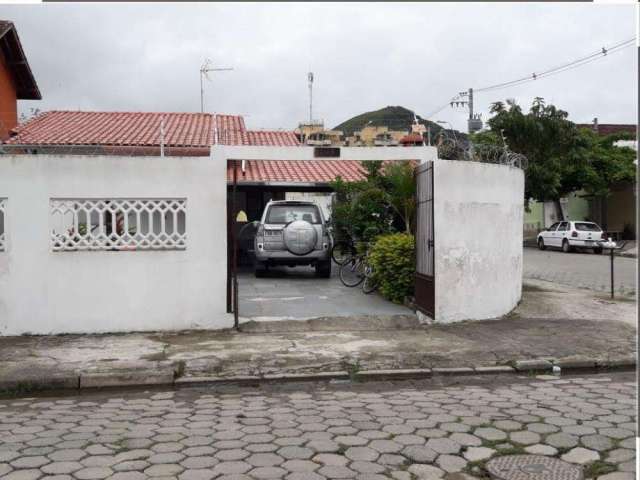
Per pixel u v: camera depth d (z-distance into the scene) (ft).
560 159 99.09
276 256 50.16
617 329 33.01
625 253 88.28
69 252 31.22
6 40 58.34
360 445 16.97
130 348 28.35
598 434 17.72
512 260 38.86
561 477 14.76
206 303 32.35
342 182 54.29
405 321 34.06
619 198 116.26
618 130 147.02
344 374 25.23
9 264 30.78
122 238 31.68
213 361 26.27
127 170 31.50
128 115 69.31
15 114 63.26
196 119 70.49
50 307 31.14
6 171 30.68
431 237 33.76
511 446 16.83
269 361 26.43
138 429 18.45
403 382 24.79
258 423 19.04
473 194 35.19
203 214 32.17
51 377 23.80
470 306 35.29
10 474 14.93
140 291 31.86
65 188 31.04
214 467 15.42
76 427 18.66
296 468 15.35
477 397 22.08
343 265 48.98
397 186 42.16
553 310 38.55
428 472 15.16
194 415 20.02
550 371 26.48
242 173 59.47
